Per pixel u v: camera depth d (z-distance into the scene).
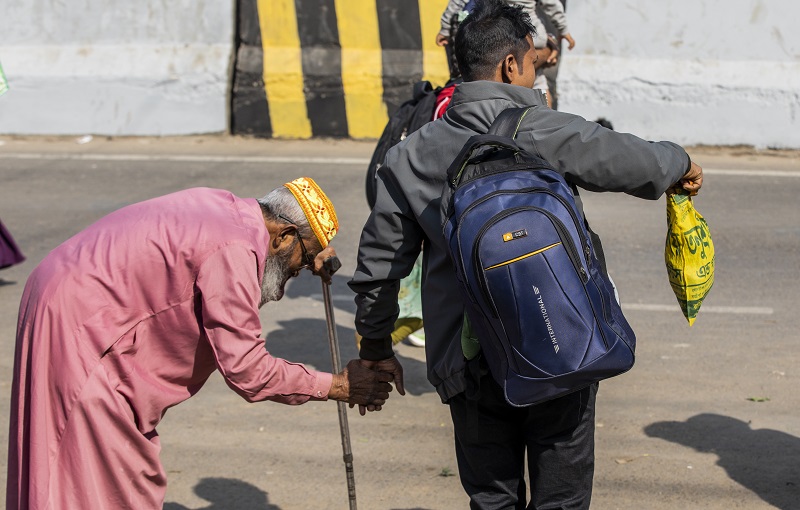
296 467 4.61
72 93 12.29
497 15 3.12
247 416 5.16
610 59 11.37
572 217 2.74
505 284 2.68
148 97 12.20
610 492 4.30
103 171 10.76
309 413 5.20
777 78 11.03
